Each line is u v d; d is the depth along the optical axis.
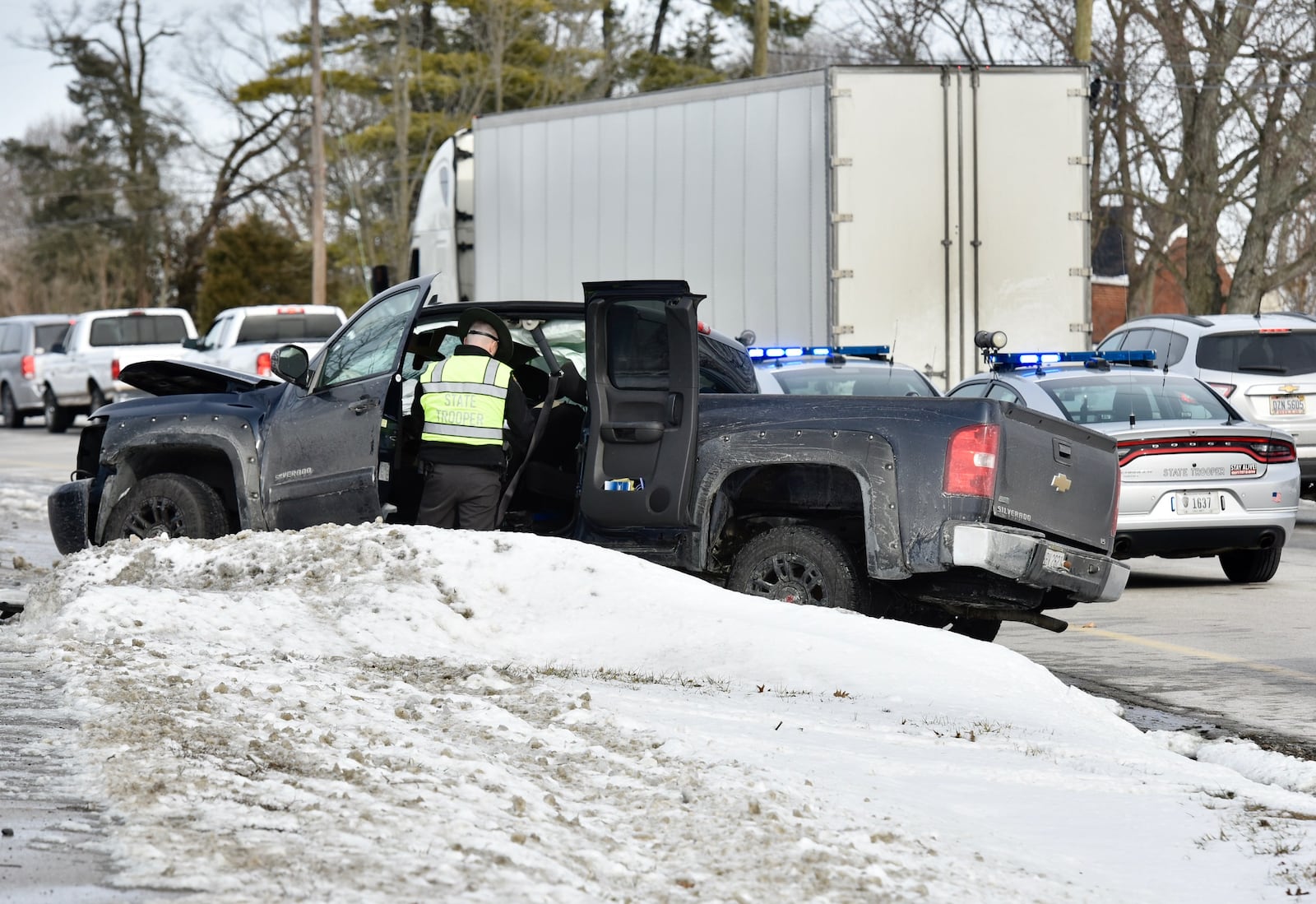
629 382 23.84
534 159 56.19
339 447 26.30
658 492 23.47
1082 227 46.22
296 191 176.00
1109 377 36.34
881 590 24.11
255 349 78.25
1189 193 99.62
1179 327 45.62
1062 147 46.12
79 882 10.07
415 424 26.67
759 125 48.09
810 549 23.59
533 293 56.66
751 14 160.50
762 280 48.28
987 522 22.47
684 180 50.59
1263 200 95.56
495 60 157.38
